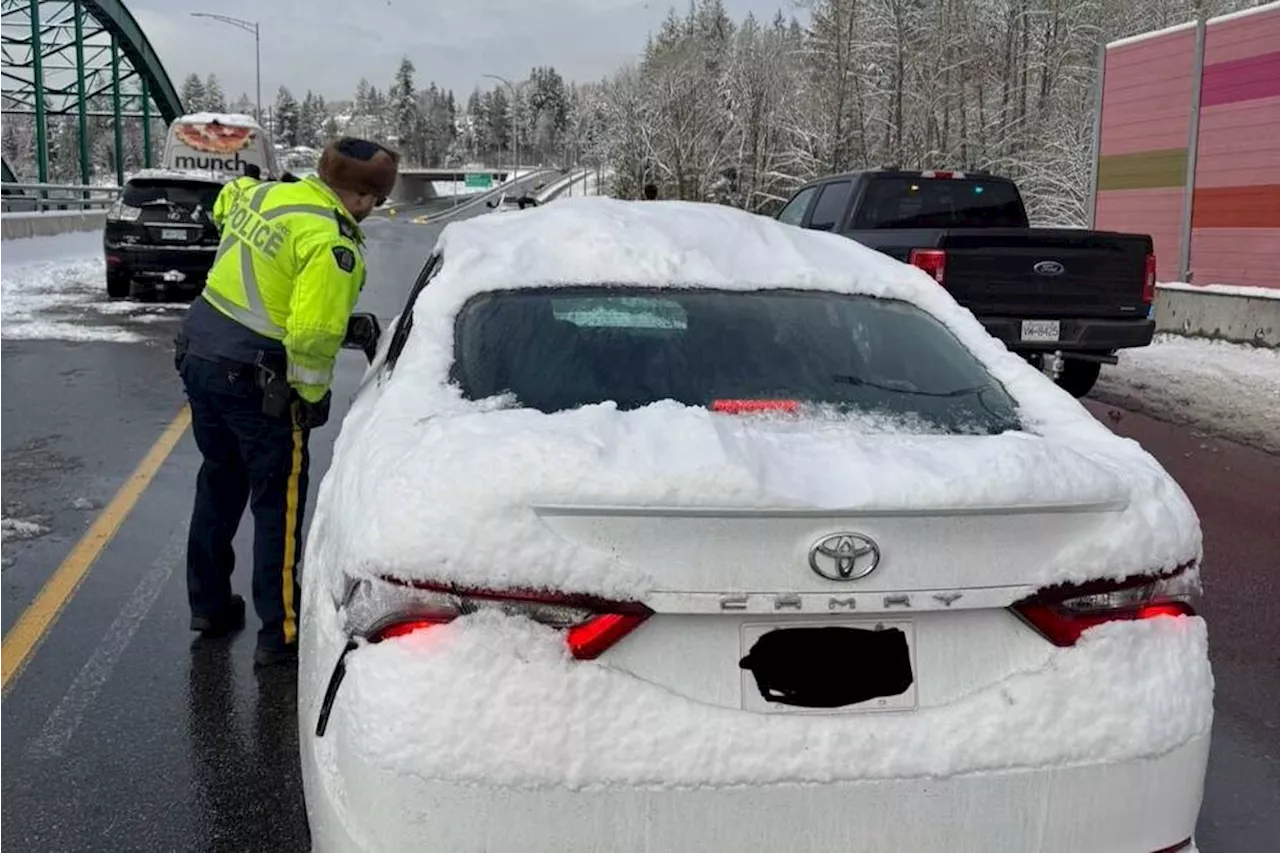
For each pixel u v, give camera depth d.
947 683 2.22
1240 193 13.82
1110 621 2.29
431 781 2.04
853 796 2.13
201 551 4.32
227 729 3.71
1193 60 14.47
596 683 2.11
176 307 15.87
